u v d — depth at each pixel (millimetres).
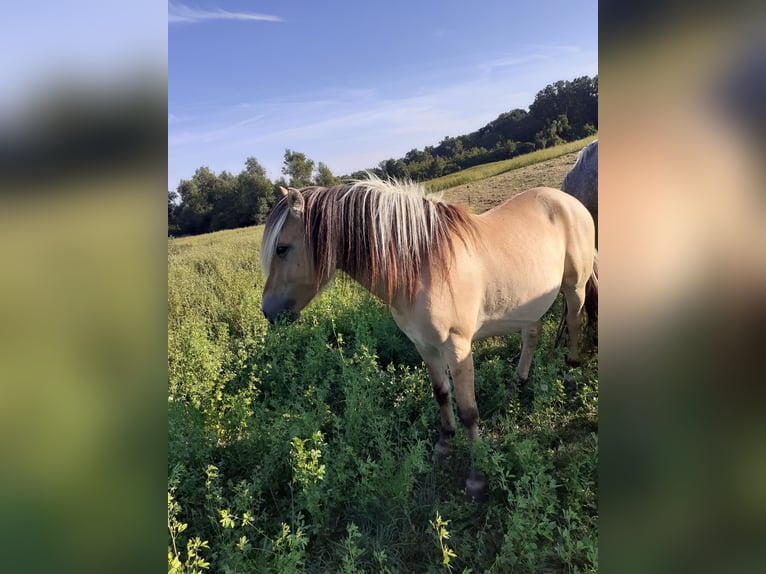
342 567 2020
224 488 2576
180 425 2852
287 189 2293
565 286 3234
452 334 2439
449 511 2273
